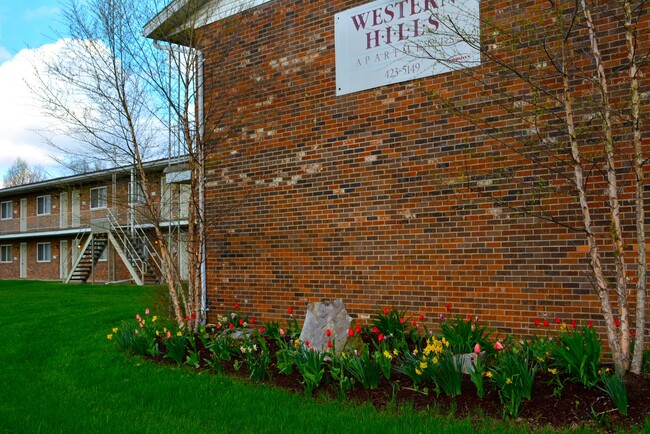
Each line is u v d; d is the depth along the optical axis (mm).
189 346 8555
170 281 9594
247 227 10516
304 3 9922
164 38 10133
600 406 5102
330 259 9422
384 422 5125
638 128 5559
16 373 7859
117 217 25641
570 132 5816
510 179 7742
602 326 7078
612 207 5621
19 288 23750
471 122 8062
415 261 8516
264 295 10227
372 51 9070
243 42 10672
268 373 6914
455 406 5418
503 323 7730
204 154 9820
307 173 9758
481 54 7984
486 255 7906
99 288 22047
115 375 7426
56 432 5309
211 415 5652
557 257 7391
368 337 8352
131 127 9820
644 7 6906
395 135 8773
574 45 7301
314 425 5199
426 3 8508
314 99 9719
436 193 8352
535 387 5613
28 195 34375
